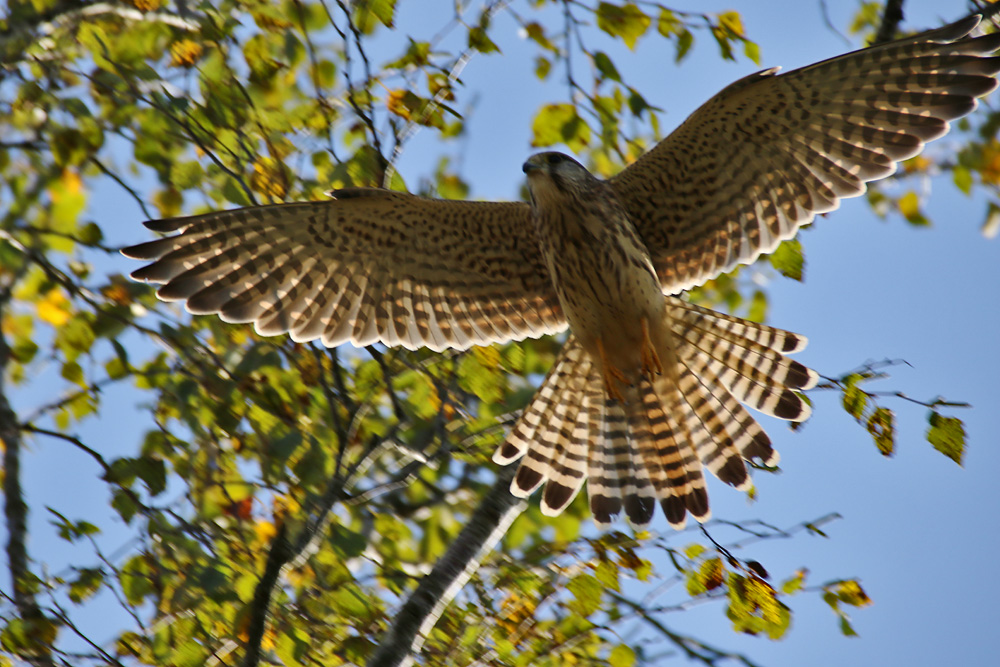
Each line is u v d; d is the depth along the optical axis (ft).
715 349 37.11
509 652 33.35
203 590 31.83
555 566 34.73
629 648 32.73
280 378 38.32
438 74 35.94
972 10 36.22
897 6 36.27
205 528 35.50
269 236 37.47
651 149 36.27
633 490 37.40
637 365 38.06
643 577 31.73
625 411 37.88
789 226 35.86
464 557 34.04
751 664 33.09
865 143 34.01
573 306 37.76
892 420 29.86
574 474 37.45
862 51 31.81
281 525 33.19
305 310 38.17
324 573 35.19
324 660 34.32
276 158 37.01
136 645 32.63
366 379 37.58
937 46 31.89
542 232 37.19
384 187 36.04
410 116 35.35
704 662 33.30
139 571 33.73
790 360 36.32
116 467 34.35
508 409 38.83
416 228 37.93
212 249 37.06
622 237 36.73
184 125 35.88
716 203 36.70
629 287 36.86
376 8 34.78
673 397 37.52
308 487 34.17
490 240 38.47
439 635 35.55
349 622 34.42
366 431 38.22
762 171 35.58
